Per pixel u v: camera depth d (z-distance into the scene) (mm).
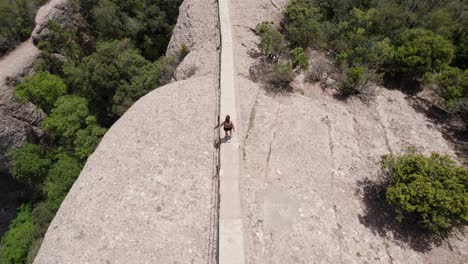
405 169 11016
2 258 23391
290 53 17953
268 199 10914
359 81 16297
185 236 10117
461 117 15836
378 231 10789
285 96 15805
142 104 15125
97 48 29172
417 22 20766
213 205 10906
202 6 22641
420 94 17391
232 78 15555
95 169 12344
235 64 17172
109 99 27109
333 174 12234
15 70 30094
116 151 12883
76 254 9789
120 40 31344
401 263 10086
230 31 19172
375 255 10078
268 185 11383
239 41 19172
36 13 33781
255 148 12594
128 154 12602
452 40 20344
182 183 11445
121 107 24250
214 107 14328
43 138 29562
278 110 14578
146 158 12320
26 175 26391
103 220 10500
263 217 10375
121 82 25406
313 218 10516
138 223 10352
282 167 12039
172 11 32719
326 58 19656
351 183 12078
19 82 30031
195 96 15086
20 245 23312
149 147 12750
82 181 12023
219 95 14961
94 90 26953
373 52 18016
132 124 14023
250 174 11625
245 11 21594
